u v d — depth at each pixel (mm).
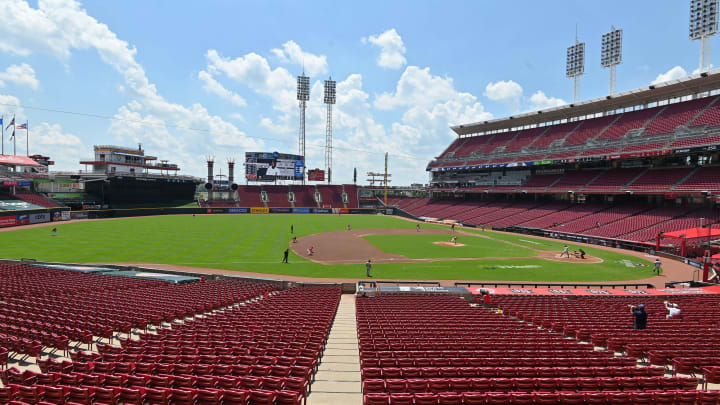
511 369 11305
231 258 42156
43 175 86812
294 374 11383
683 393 9492
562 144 80875
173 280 29625
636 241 51844
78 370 11328
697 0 64062
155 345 14039
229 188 120250
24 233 58250
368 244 55500
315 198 126125
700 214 54719
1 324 15695
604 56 79250
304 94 120812
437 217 95062
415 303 23266
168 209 103438
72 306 19578
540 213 75625
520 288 29391
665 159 65750
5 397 9180
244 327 16531
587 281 34062
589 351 13336
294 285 30547
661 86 69188
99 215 86438
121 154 108188
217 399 9414
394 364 12086
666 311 20875
